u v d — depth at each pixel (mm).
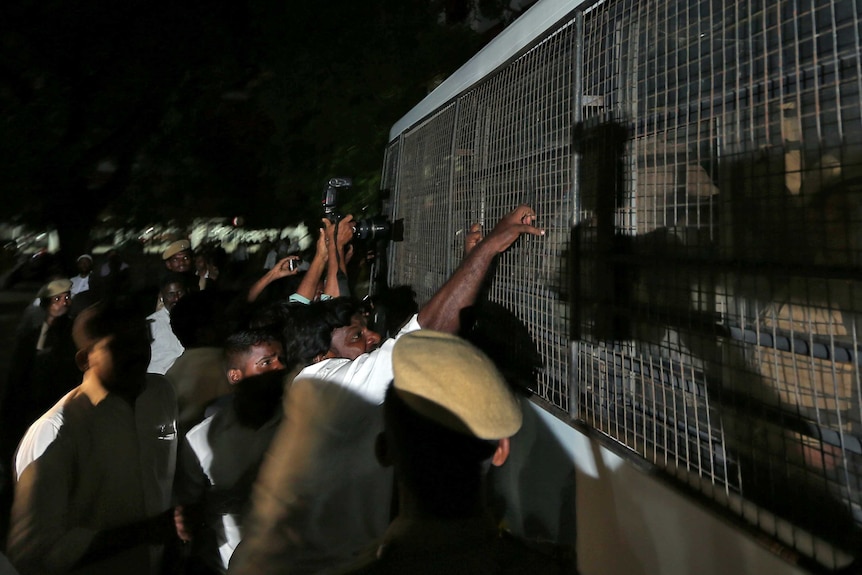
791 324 1517
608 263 2168
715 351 1739
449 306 2527
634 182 2086
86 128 13484
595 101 2273
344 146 10625
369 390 2172
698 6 1833
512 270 2867
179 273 5172
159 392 2783
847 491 1389
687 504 1661
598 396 2188
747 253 1679
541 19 2678
